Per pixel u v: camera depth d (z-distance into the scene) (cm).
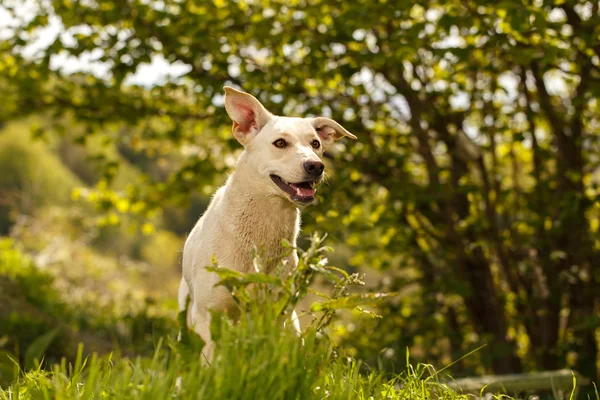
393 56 779
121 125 1038
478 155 908
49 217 1850
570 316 925
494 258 998
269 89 860
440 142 952
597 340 971
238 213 430
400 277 969
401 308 946
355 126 902
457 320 1045
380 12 767
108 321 999
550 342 920
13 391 358
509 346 865
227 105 450
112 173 1078
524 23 680
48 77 945
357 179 959
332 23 845
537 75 858
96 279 1518
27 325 771
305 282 329
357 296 325
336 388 315
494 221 912
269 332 302
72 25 895
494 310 949
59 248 1638
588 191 995
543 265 902
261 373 288
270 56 941
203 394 283
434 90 891
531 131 909
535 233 926
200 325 418
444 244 941
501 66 880
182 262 479
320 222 877
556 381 632
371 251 1072
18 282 1021
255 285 334
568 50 754
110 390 323
